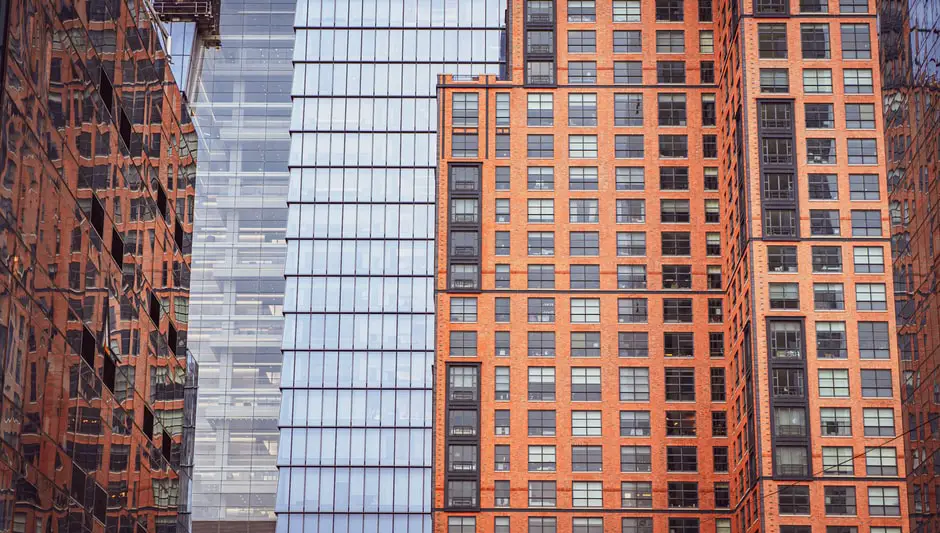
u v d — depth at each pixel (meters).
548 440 133.38
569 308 137.12
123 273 81.69
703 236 138.75
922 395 73.81
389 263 184.25
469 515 131.38
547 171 140.88
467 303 137.50
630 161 140.88
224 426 186.75
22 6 60.91
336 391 179.25
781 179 125.88
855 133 126.69
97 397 75.44
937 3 72.00
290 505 174.50
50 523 66.06
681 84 142.88
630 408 134.12
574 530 131.12
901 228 80.25
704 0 144.88
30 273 62.50
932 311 71.69
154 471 91.06
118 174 80.31
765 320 122.25
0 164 57.88
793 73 128.38
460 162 141.00
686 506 131.38
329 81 191.00
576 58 143.75
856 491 117.38
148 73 88.81
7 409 59.00
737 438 129.12
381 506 174.62
